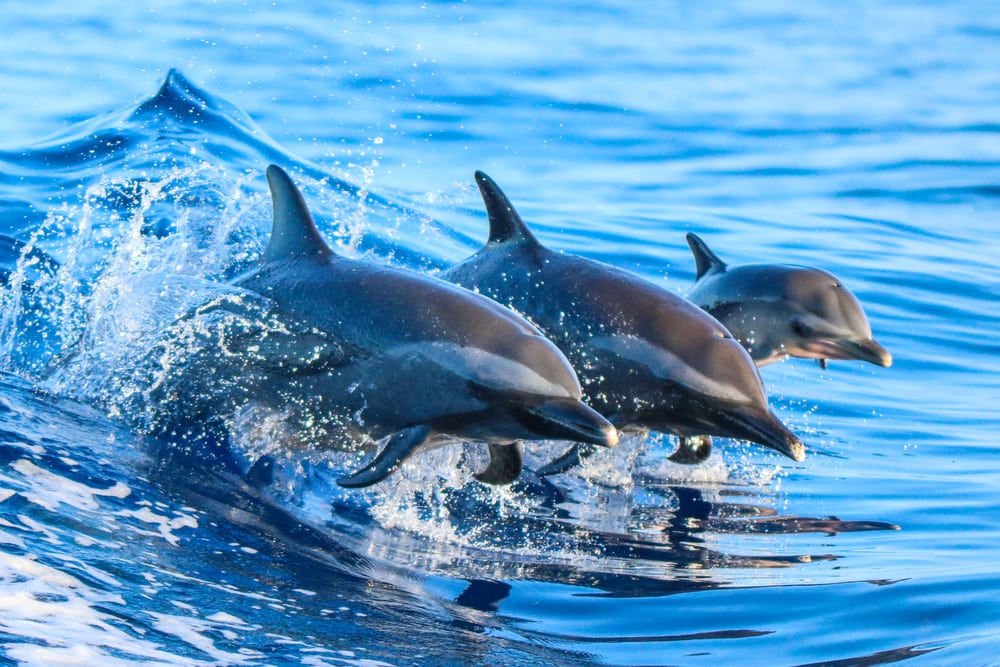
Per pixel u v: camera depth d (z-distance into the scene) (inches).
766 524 839.7
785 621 629.3
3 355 961.5
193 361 874.1
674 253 1624.0
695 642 604.7
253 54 2783.0
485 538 770.8
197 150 1587.1
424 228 1545.3
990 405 1185.4
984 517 850.1
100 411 853.8
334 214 1507.1
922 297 1536.7
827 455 1027.3
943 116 2650.1
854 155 2333.9
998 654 539.8
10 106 2284.7
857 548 777.6
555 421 744.3
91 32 2967.5
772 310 1019.3
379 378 794.2
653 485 929.5
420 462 869.2
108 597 527.8
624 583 700.0
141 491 698.2
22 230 1263.5
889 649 572.7
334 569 660.7
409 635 574.9
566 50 3058.6
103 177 1444.4
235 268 1146.7
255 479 792.3
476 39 3088.1
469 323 776.9
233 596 573.9
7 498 619.8
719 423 850.1
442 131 2282.2
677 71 2952.8
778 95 2787.9
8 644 452.1
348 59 2760.8
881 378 1268.5
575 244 1627.7
